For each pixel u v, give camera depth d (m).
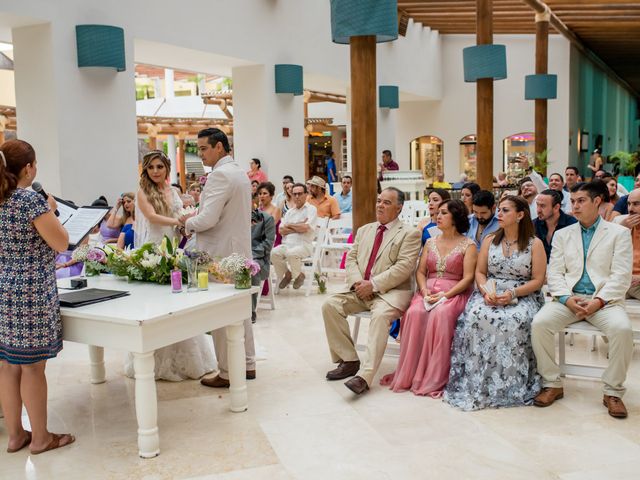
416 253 4.71
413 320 4.41
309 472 3.25
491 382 4.15
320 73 12.20
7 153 3.36
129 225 6.05
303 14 11.62
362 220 6.12
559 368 4.25
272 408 4.12
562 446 3.49
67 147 7.61
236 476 3.23
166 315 3.39
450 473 3.21
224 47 9.86
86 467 3.36
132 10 8.34
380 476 3.20
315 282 8.34
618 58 23.36
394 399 4.25
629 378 4.56
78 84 7.71
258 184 8.41
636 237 5.02
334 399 4.27
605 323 4.01
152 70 25.12
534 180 7.29
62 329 3.54
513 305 4.31
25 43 7.55
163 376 4.70
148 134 15.25
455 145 18.38
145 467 3.35
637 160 19.80
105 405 4.24
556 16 15.06
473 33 17.88
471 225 5.30
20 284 3.32
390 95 14.61
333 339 4.69
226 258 3.98
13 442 3.57
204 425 3.87
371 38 5.93
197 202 10.71
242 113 11.05
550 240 5.10
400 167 18.98
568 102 17.61
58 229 3.34
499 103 18.03
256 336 5.85
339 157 22.06
